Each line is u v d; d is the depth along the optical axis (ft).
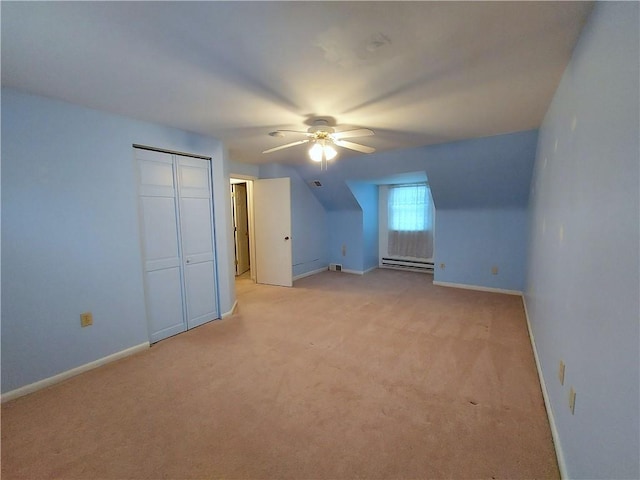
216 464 4.66
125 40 4.48
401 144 11.41
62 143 6.89
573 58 4.83
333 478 4.39
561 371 4.97
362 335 9.42
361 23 4.11
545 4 3.73
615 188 3.02
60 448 4.99
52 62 5.12
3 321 6.21
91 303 7.51
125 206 8.12
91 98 6.72
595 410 3.35
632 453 2.48
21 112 6.28
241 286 15.90
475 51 4.86
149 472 4.53
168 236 9.36
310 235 18.45
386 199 19.83
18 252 6.35
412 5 3.73
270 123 8.55
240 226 19.43
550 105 7.10
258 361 7.85
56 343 6.94
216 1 3.61
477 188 13.03
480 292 14.20
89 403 6.16
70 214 7.08
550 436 5.12
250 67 5.34
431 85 6.12
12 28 4.12
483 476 4.38
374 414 5.74
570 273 4.69
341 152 12.82
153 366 7.65
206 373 7.29
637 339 2.46
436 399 6.15
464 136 10.23
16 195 6.29
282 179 15.26
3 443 5.10
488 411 5.76
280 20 4.02
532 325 8.96
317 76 5.68
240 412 5.85
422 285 15.71
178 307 9.73
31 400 6.27
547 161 7.43
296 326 10.25
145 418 5.70
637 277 2.48
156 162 8.93
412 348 8.47
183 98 6.71
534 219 9.78
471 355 8.00
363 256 18.71
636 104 2.57
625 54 2.84
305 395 6.36
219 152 10.61
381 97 6.72
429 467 4.55
